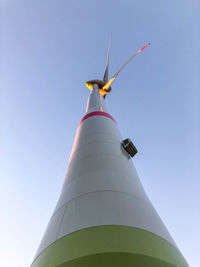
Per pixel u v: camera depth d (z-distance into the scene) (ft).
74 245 19.98
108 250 18.56
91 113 55.36
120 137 47.26
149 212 26.61
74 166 36.52
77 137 48.03
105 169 32.65
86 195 27.55
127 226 22.03
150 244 20.56
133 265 17.87
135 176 35.17
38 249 24.23
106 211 24.11
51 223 26.89
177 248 23.75
